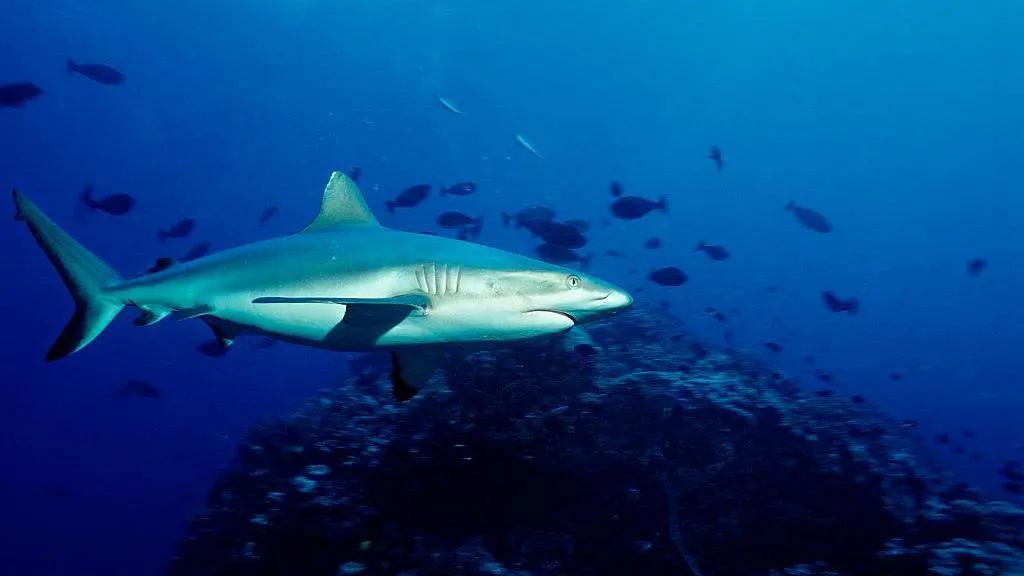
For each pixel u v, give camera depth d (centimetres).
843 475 804
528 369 780
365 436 793
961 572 645
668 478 773
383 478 733
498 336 421
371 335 439
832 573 686
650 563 739
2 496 3322
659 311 1560
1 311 6569
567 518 748
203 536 872
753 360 1466
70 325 550
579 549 739
